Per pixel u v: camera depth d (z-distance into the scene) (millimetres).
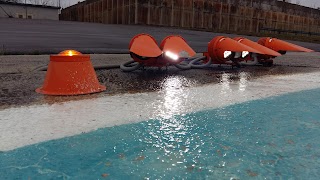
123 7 40250
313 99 4238
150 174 1846
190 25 41969
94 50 11617
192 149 2277
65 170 1884
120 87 5059
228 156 2148
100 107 3568
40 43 12609
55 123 2869
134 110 3453
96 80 4723
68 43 13375
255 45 8953
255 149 2287
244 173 1879
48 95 4188
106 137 2514
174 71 7770
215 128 2816
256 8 49281
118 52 12047
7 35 15039
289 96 4457
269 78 6684
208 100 4086
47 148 2242
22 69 6746
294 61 12672
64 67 4316
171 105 3746
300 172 1896
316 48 24719
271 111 3500
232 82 5930
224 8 45188
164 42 7359
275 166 1984
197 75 7004
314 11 58969
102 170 1893
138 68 7289
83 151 2199
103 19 48281
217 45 8406
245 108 3641
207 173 1873
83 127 2771
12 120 2930
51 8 57000
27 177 1781
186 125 2902
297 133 2680
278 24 53281
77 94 4273
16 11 53438
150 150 2244
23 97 4016
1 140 2381
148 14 37656
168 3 39094
